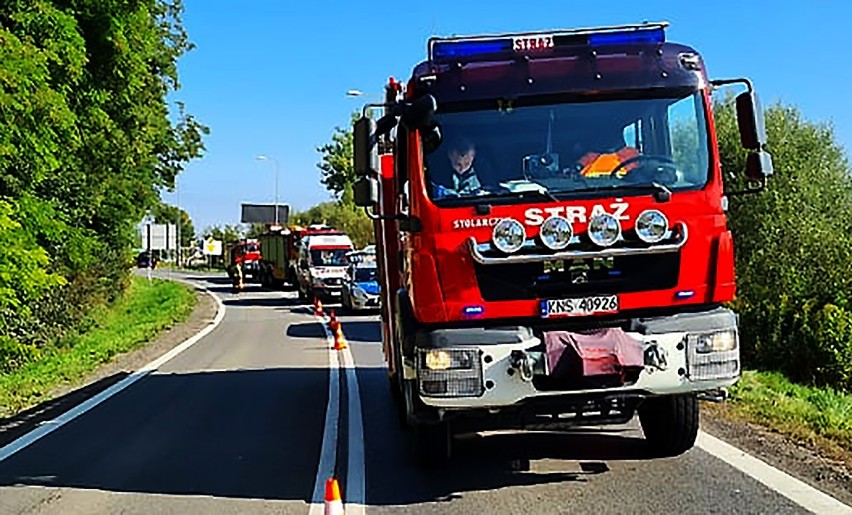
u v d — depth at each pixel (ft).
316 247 143.95
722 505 23.57
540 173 25.27
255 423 39.45
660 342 24.31
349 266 125.08
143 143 107.24
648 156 25.44
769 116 95.76
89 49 77.10
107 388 52.95
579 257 24.63
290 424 38.93
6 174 61.41
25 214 62.13
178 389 51.31
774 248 88.63
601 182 25.18
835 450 29.19
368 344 74.64
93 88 78.84
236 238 336.08
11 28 61.00
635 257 24.88
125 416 42.65
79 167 88.17
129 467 31.65
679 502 24.04
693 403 28.07
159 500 27.04
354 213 240.32
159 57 120.88
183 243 395.96
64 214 80.69
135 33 79.30
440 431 28.37
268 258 193.88
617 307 24.76
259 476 29.66
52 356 74.43
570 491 25.72
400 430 36.68
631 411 26.89
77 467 31.96
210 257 339.16
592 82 25.71
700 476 26.58
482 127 25.46
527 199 24.89
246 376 56.08
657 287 24.88
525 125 25.53
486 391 24.21
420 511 24.70
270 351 70.90
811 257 86.02
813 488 24.70
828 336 58.59
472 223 24.75
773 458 28.27
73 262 86.84
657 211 24.79
